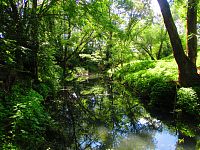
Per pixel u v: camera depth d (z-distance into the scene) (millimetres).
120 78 32562
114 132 13297
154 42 47844
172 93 16172
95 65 46750
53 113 16016
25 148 8391
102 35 27266
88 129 13664
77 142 11562
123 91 26062
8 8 14328
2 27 12992
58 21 22000
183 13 17172
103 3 16688
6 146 7484
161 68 22391
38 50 16422
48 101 18062
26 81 14891
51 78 19062
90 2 15695
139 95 21469
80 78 41500
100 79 38469
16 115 8641
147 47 48781
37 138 9156
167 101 16344
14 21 14320
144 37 47469
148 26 41938
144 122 15000
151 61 31875
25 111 9289
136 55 49438
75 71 40719
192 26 15758
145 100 19812
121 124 14750
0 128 8312
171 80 17172
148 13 38031
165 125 14312
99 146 11281
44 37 17016
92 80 37625
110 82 33969
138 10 37094
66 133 12602
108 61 39625
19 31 14352
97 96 23938
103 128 13977
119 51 36750
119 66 40438
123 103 20422
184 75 15641
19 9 16219
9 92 11328
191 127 13453
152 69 23516
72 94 24594
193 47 15758
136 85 22734
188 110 14055
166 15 15414
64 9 15344
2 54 11039
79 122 14891
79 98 22734
